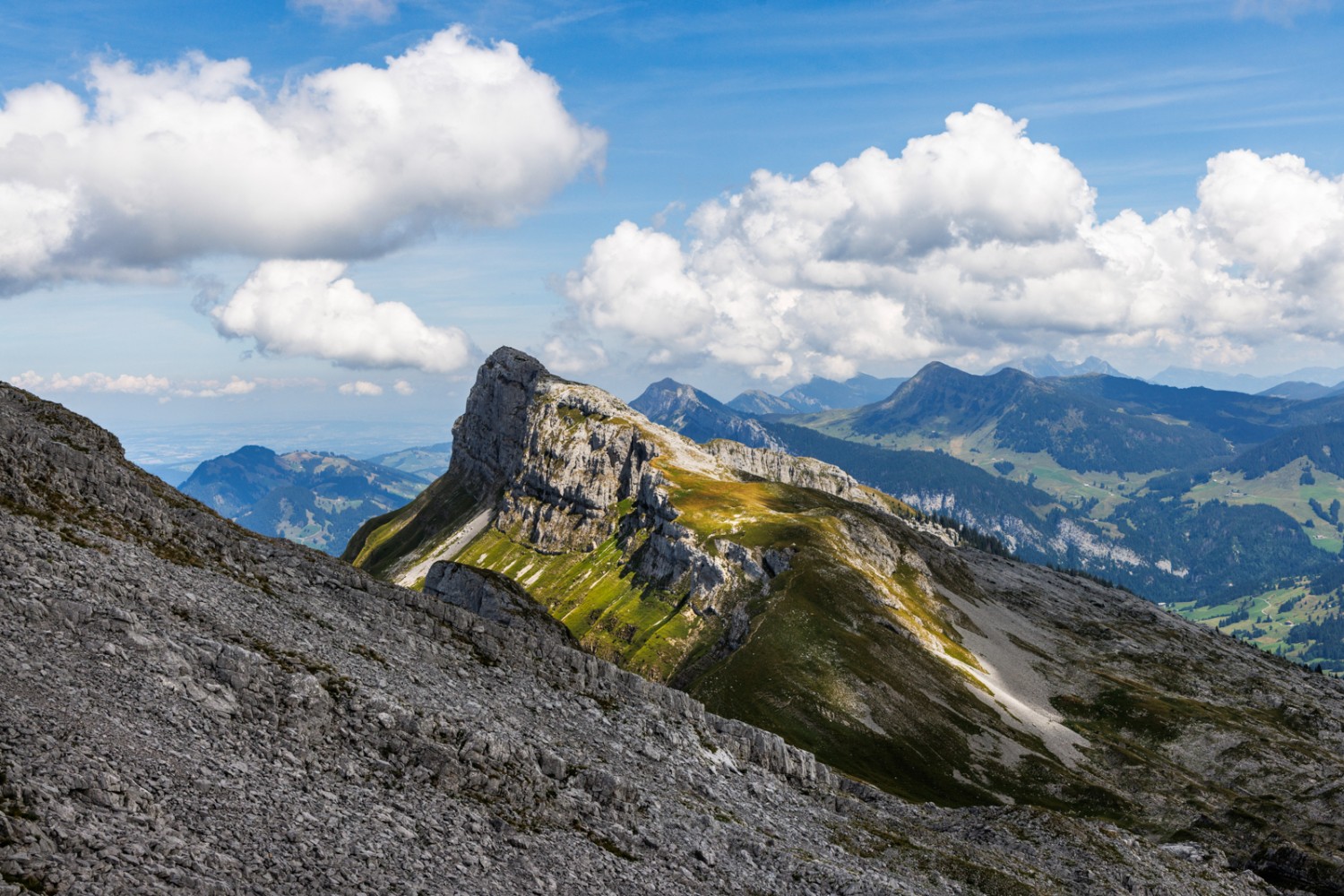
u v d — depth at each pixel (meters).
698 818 72.00
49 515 69.19
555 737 75.31
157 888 35.00
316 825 45.12
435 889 44.59
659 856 61.66
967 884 80.69
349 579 90.50
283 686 56.22
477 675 82.44
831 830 86.31
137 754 43.22
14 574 54.84
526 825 56.62
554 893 50.16
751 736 100.88
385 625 82.88
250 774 46.81
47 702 43.91
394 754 56.75
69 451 78.50
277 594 78.81
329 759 52.56
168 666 52.22
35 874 32.53
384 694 63.91
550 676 90.06
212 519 92.00
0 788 35.91
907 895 70.25
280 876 39.81
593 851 57.38
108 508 77.56
